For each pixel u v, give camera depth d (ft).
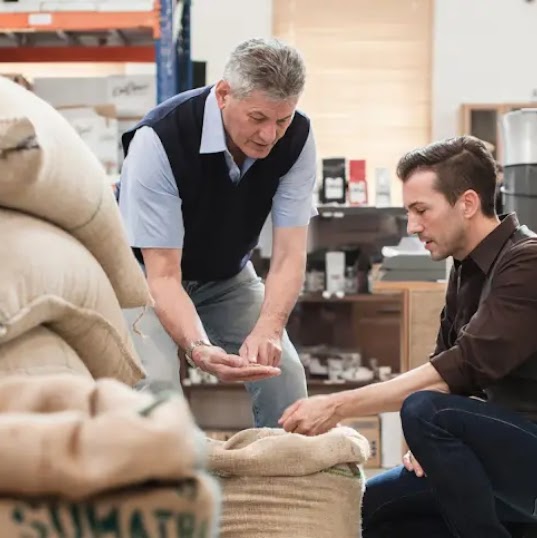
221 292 8.64
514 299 6.98
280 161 8.00
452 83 19.44
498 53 19.36
